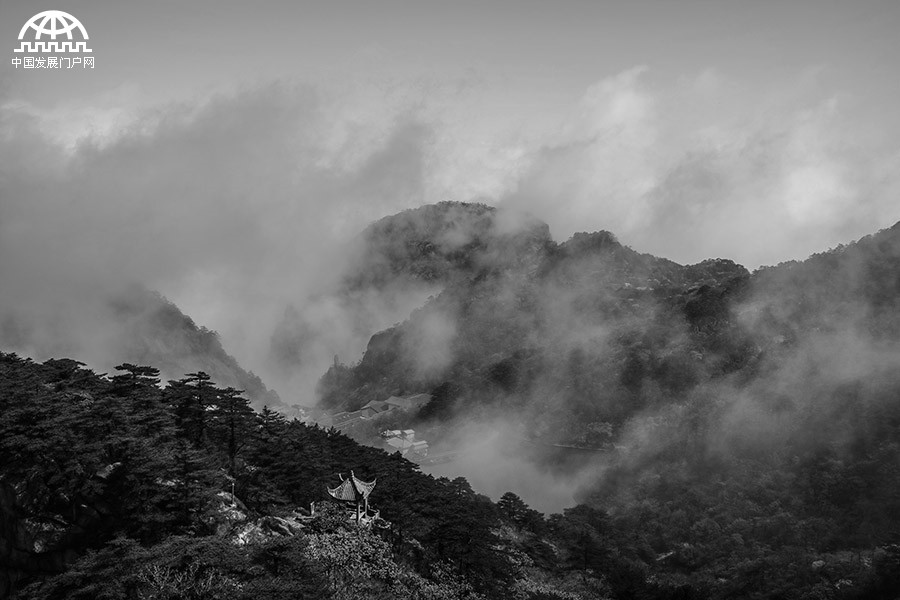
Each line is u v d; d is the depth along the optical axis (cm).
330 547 8819
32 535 8444
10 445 8806
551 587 13162
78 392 10344
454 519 11512
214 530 8844
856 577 14375
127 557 7369
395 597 8550
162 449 9375
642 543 18112
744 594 15138
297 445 11662
